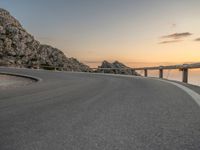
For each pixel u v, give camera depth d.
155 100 7.37
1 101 7.85
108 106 6.45
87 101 7.33
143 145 3.55
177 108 6.10
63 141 3.75
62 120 5.01
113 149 3.41
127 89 10.53
